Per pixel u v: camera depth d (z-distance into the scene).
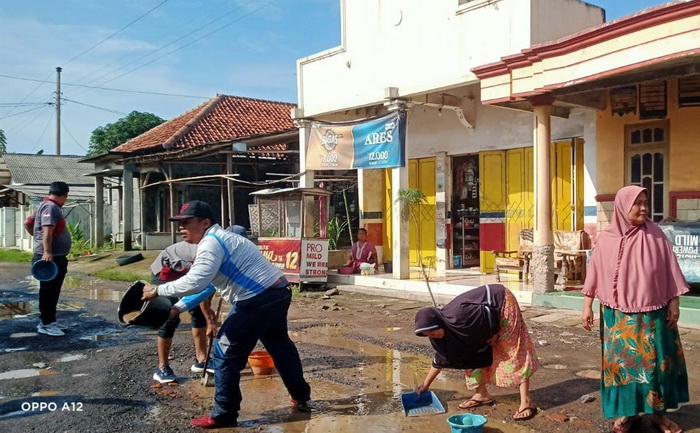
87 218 24.72
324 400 5.46
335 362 6.69
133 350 7.29
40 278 7.79
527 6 9.45
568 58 8.52
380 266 13.98
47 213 7.78
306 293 11.61
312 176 13.70
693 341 7.17
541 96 9.15
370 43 12.05
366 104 12.23
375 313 9.66
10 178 34.19
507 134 12.31
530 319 8.62
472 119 12.82
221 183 18.45
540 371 6.19
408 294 10.99
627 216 4.34
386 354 7.04
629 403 4.30
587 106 10.00
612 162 10.26
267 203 12.72
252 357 6.23
